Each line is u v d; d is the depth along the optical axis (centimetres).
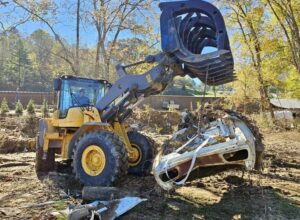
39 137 809
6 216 506
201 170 590
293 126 2280
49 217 491
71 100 806
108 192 572
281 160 1041
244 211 534
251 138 554
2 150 1382
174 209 542
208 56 573
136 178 752
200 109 612
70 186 691
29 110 2888
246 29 2331
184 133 621
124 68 706
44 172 827
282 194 627
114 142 645
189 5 616
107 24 1772
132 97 698
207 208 548
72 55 1936
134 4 1733
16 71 7219
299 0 2009
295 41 1980
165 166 555
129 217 502
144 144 795
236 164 565
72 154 707
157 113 2322
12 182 728
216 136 558
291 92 2903
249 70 2402
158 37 1797
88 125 696
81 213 481
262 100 2467
